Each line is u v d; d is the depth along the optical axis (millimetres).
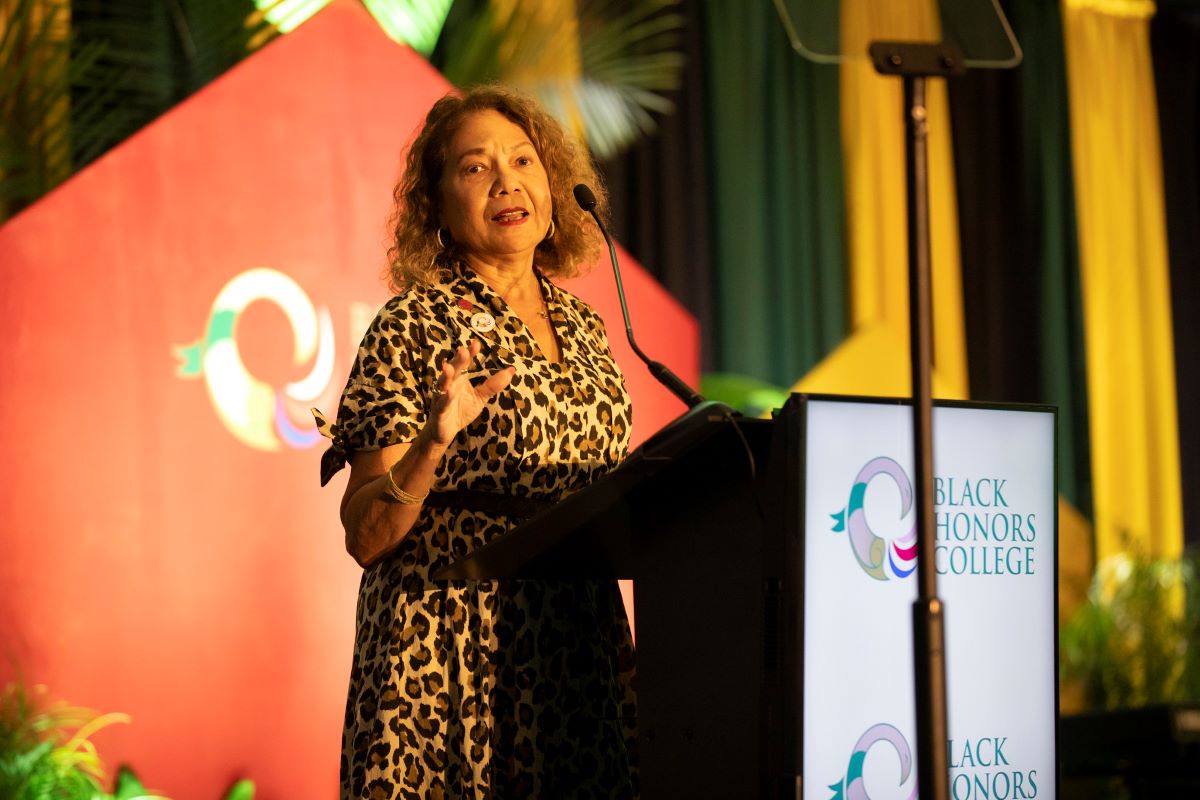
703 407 2178
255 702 5719
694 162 9516
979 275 10445
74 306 5539
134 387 5613
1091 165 10992
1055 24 10984
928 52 2176
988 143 10586
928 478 2049
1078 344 10773
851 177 10148
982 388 10391
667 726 2432
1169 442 11070
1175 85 11336
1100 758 4359
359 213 6082
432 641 2637
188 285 5730
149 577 5574
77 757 5332
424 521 2684
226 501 5730
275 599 5785
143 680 5535
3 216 6648
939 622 2014
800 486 2133
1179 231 11352
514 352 2803
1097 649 8555
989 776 2281
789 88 10047
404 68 6227
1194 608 8820
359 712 2625
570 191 3236
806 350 9883
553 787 2703
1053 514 2381
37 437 5453
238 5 7137
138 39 7246
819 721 2129
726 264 9594
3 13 6406
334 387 5984
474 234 2938
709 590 2357
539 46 7926
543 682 2727
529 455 2729
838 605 2158
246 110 5898
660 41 9406
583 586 2816
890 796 2166
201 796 5590
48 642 5398
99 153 6840
